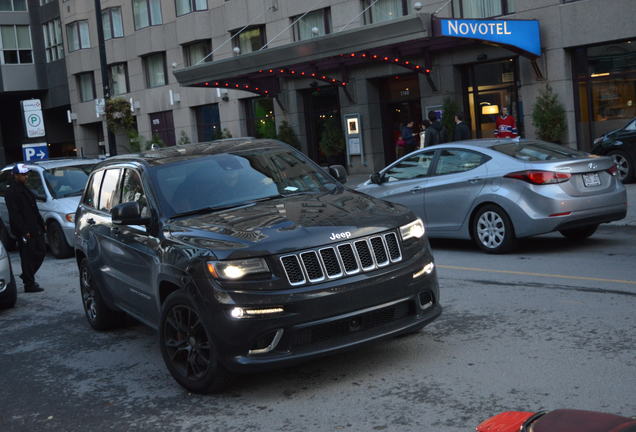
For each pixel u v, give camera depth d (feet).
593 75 64.18
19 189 33.47
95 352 22.16
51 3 143.84
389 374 16.98
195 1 105.70
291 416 15.06
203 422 15.28
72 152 159.43
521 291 24.32
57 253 44.68
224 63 77.56
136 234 19.85
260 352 15.47
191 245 16.63
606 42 62.64
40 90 150.20
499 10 69.21
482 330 19.93
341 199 18.67
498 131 61.11
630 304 21.34
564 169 30.19
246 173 20.36
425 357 17.98
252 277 15.46
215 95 105.70
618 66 62.49
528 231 30.66
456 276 28.04
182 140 112.47
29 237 33.47
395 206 18.13
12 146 165.78
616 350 17.12
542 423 7.22
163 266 17.34
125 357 21.22
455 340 19.20
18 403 17.99
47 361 21.70
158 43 114.83
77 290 33.35
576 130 65.62
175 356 17.33
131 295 20.79
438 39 65.98
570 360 16.71
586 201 30.32
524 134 68.90
